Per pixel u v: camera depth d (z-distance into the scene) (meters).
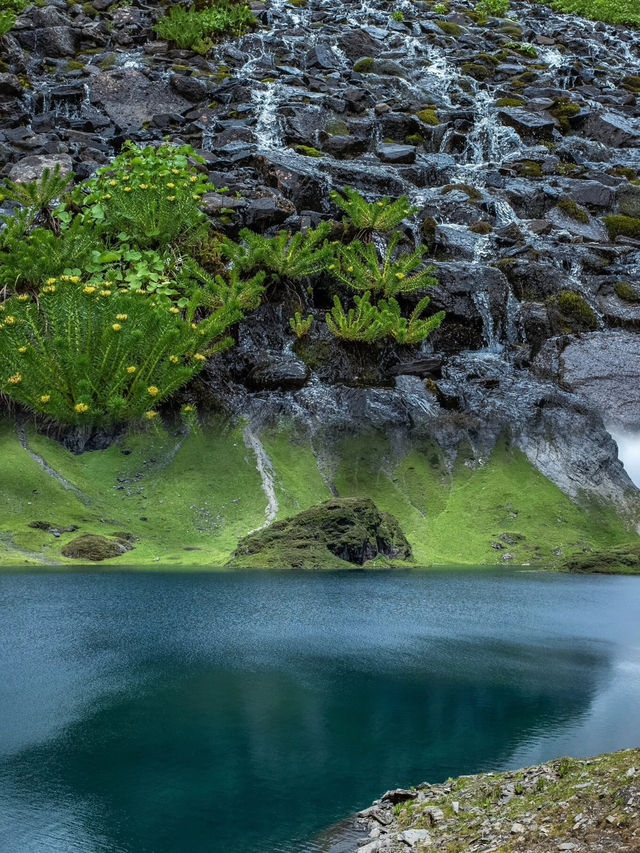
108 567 21.64
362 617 15.66
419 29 70.00
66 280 20.48
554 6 83.06
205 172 42.47
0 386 20.36
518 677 11.83
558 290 39.66
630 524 28.84
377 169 46.12
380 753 8.89
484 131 55.78
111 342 20.06
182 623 14.51
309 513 24.58
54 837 7.05
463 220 44.84
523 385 34.31
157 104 52.34
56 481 26.69
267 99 53.66
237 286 30.17
